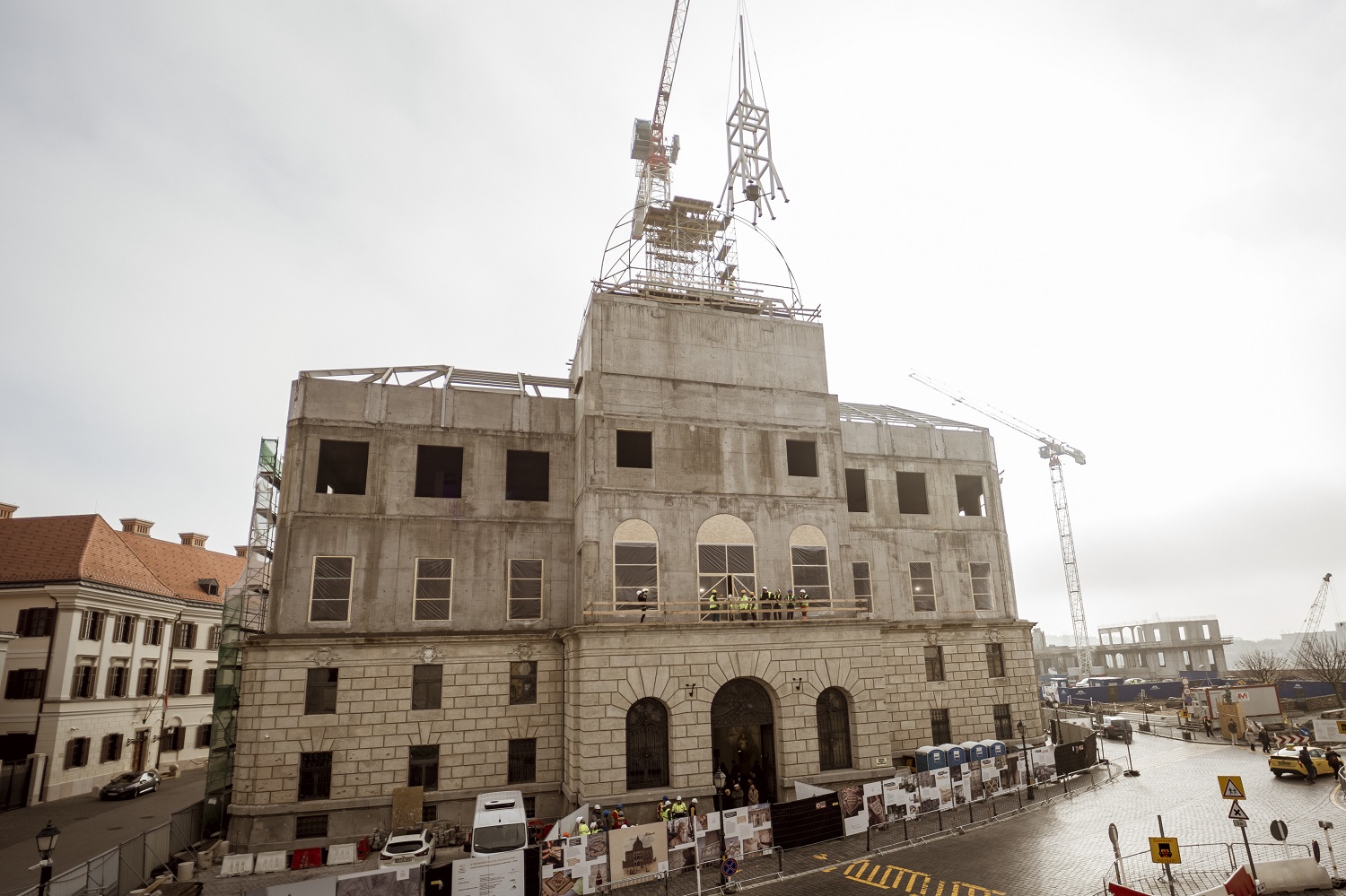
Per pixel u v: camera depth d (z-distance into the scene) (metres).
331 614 31.27
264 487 36.97
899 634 38.47
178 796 43.19
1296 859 19.23
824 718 33.00
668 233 44.94
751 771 33.03
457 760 30.67
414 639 31.17
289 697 29.64
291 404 32.75
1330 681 72.12
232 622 34.88
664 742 30.25
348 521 32.16
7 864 29.34
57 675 42.94
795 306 39.59
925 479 42.19
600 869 21.64
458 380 37.53
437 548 33.00
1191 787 32.78
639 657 29.97
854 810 26.31
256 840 28.09
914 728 37.53
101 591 45.75
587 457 32.53
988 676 39.66
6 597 44.41
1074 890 19.91
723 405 35.16
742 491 34.38
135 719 48.81
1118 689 83.81
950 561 41.16
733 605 31.69
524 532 34.22
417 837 26.84
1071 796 31.28
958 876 21.47
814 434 36.22
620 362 34.25
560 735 31.95
